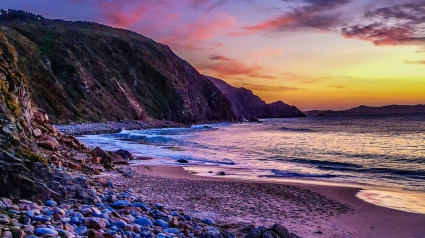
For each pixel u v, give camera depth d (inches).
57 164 538.3
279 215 415.5
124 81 3924.7
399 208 473.4
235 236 295.1
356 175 793.6
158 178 636.1
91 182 466.6
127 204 352.5
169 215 340.8
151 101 4060.0
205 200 473.7
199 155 1146.0
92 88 3228.3
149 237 264.8
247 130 3297.2
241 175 751.1
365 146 1631.4
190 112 4439.0
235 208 437.7
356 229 375.6
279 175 768.3
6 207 250.5
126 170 681.6
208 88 5762.8
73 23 5693.9
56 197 310.2
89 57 3693.4
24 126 546.6
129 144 1478.8
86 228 245.3
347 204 493.7
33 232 212.5
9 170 289.7
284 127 4028.1
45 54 3181.6
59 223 241.0
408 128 3417.8
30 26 3791.8
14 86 551.5
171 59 5329.7
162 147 1397.6
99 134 2185.0
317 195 547.8
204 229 312.5
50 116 2477.9
